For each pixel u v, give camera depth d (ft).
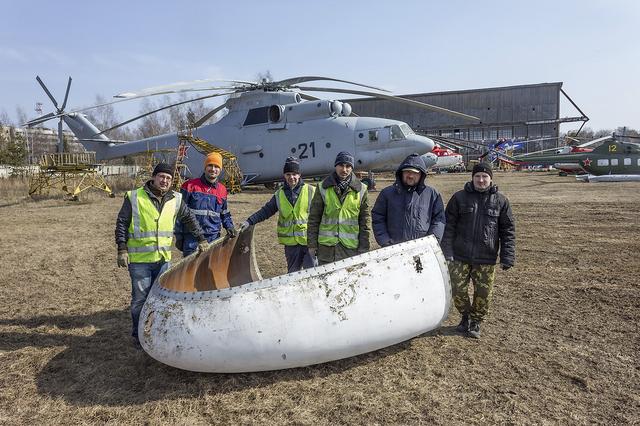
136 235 12.39
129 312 15.72
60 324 14.58
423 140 55.26
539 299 16.10
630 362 11.16
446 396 9.73
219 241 14.24
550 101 185.06
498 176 106.22
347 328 10.22
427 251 11.41
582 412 9.04
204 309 10.02
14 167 97.14
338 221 12.98
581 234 28.14
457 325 13.97
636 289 16.85
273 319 9.86
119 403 9.74
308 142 55.98
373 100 204.33
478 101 193.06
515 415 8.95
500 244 13.05
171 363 10.22
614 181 78.33
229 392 10.11
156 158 66.74
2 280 19.92
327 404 9.50
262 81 58.70
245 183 59.88
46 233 32.40
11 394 10.12
